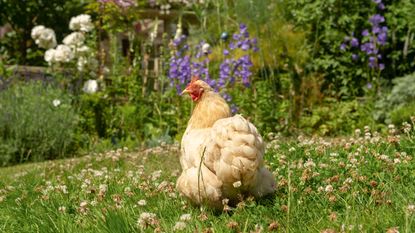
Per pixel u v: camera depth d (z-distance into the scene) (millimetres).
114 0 14656
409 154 6605
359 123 11828
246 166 4719
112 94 13656
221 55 13477
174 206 5449
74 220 5324
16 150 12055
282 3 13570
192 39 15031
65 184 7371
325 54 13336
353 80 13117
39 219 5270
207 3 14586
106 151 11508
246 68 12070
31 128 12266
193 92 5379
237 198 4969
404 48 13000
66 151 12531
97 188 6629
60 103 12922
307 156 7004
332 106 12555
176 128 12906
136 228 4547
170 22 19547
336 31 13219
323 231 3891
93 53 14422
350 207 4484
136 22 16953
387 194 4840
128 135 13070
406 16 12992
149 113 13469
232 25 14172
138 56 14672
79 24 14141
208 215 4875
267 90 12242
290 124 12047
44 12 19672
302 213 4637
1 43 19297
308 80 12961
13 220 5781
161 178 7176
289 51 13312
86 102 13273
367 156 6340
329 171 5891
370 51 12547
